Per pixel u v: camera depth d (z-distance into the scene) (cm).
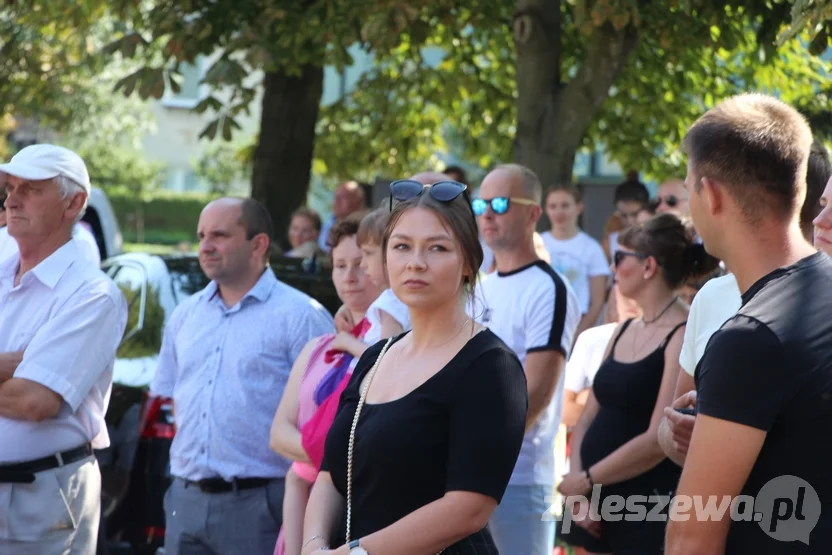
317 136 1443
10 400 443
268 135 1264
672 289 481
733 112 270
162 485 596
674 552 260
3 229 582
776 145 261
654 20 864
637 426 474
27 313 462
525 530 477
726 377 250
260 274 514
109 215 1065
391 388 309
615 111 1312
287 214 1264
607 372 488
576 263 912
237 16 1037
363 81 1421
